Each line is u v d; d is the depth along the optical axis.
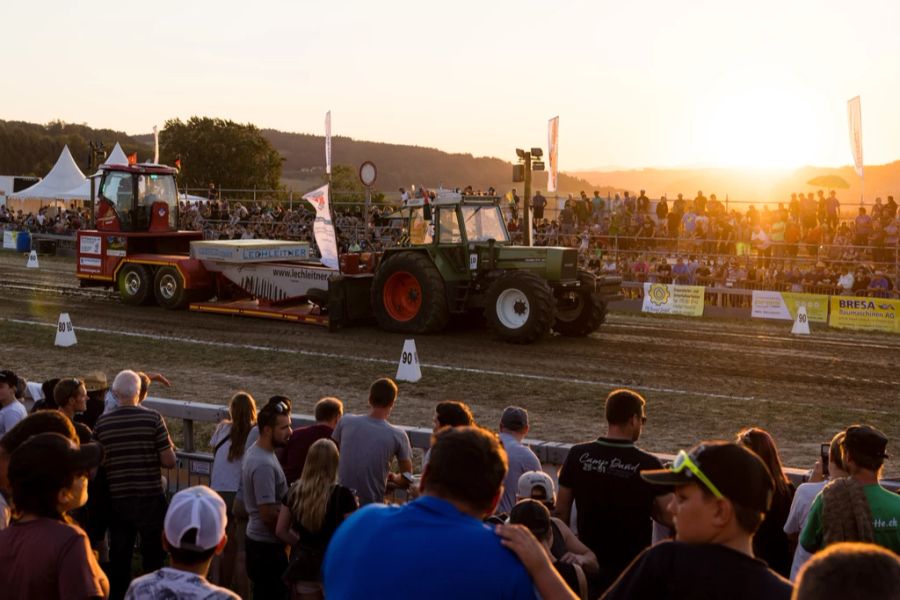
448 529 2.53
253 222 33.19
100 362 15.16
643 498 4.59
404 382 13.90
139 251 21.38
